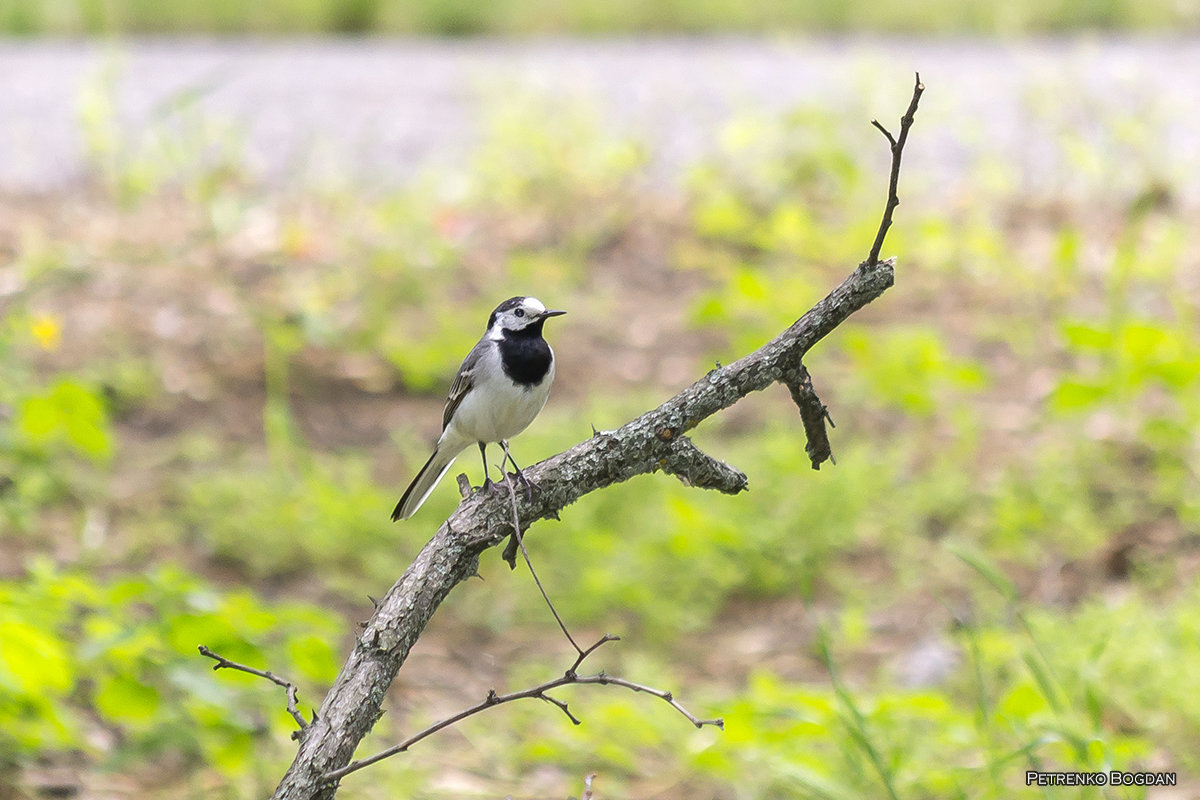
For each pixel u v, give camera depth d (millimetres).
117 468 12383
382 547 11367
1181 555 10586
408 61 31984
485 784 8219
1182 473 11727
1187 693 8148
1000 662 8953
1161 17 35844
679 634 10430
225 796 7730
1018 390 14305
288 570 11055
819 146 19969
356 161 21609
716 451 12875
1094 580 10469
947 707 7344
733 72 28312
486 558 11461
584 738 8719
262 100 26484
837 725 7668
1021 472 12102
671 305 17250
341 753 4668
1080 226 18750
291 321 14734
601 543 11227
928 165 21516
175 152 20609
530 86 23547
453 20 39156
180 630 6855
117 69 21875
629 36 38719
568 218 19672
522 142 20906
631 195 20422
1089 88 22141
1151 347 10938
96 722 8297
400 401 14539
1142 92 21078
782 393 14648
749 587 10984
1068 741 6711
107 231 18062
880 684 9211
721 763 7531
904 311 16656
